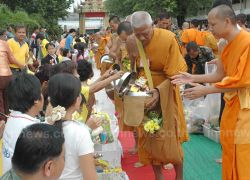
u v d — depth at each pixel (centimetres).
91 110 455
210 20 358
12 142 286
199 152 580
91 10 4347
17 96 299
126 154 581
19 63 703
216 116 640
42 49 1309
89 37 2858
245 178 362
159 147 430
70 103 280
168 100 425
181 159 441
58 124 269
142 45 423
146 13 409
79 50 1373
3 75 652
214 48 822
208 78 391
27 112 302
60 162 198
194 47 696
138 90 420
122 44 579
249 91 359
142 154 451
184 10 2753
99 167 415
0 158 359
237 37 353
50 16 2845
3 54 662
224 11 351
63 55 1237
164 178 491
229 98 369
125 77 429
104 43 1092
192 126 663
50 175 193
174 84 413
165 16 670
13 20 1959
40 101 309
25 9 2567
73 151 265
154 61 420
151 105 418
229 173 380
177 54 417
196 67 712
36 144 188
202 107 665
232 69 358
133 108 416
